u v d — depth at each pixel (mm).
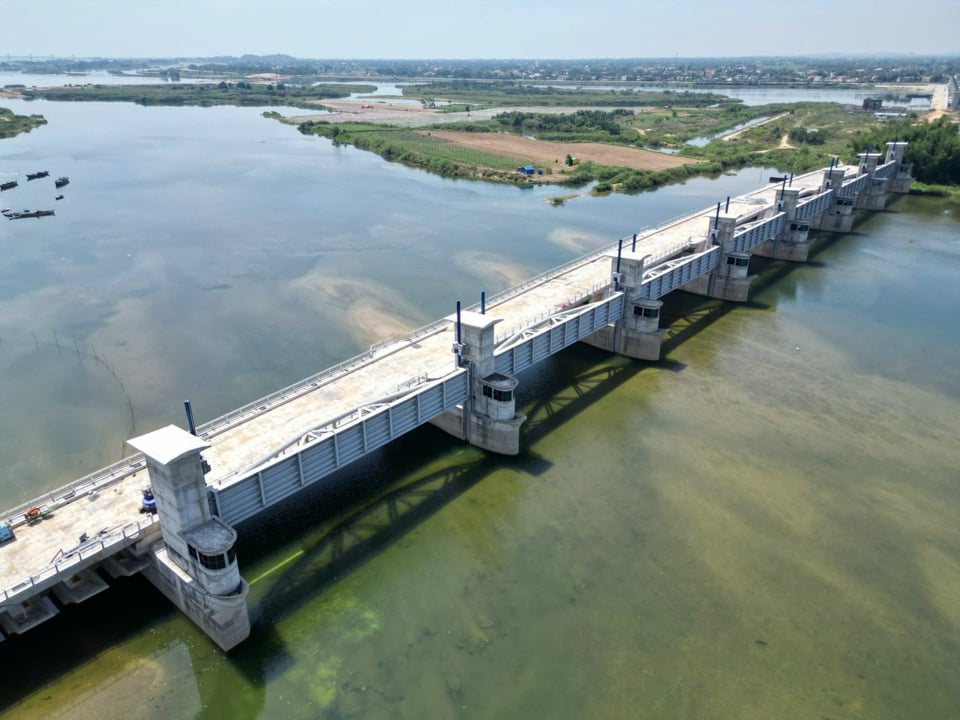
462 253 112312
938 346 79875
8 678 37000
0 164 184500
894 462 58062
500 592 43844
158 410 65750
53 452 59094
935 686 37906
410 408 52125
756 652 39812
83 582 40812
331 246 115250
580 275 84375
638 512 51500
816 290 98375
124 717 35406
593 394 69062
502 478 55344
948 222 136375
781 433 62156
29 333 81562
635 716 35969
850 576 45688
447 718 35656
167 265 105062
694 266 86000
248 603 42531
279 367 73875
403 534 48812
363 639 40219
